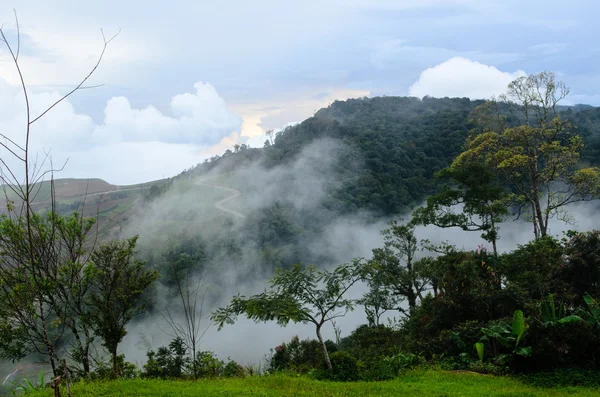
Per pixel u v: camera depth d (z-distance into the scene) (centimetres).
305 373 1334
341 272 1265
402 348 1577
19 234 833
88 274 1202
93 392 862
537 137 2716
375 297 2616
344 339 2495
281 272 1305
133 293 1327
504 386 992
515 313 1134
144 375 1327
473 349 1279
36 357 2127
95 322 1277
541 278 1571
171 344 1371
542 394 893
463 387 978
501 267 1812
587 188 2625
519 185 2794
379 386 1005
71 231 998
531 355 1072
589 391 918
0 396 1140
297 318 1160
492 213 2423
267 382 1037
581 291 1452
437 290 2573
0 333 1119
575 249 1523
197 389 905
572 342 1072
